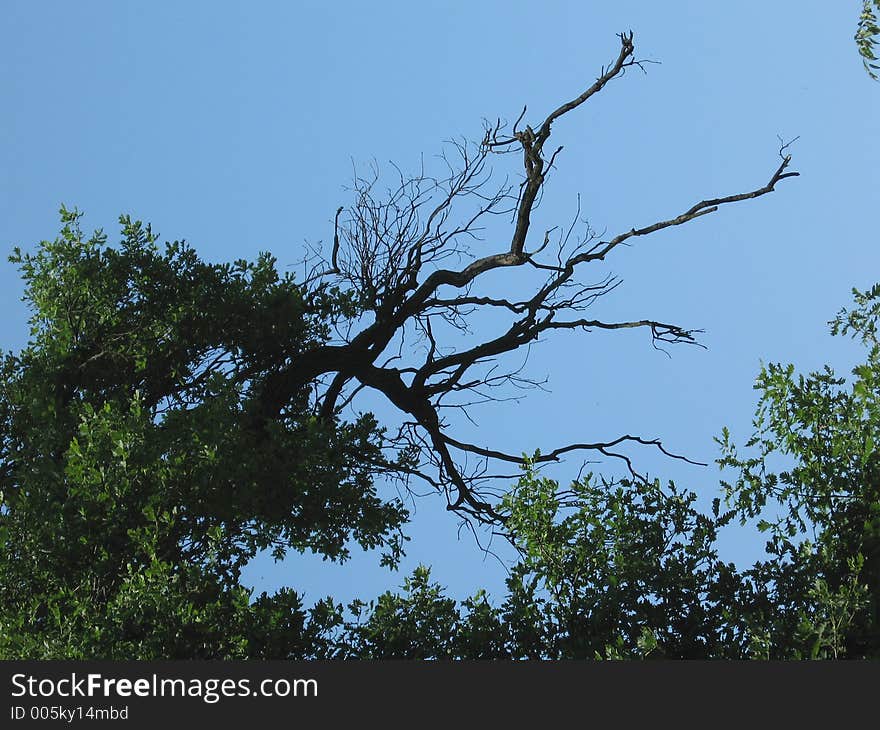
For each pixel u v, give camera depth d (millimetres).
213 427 22172
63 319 26922
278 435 23656
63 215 27891
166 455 21562
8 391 25766
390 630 18297
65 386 26359
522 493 17750
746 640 16531
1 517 21469
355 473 26781
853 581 15617
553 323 28797
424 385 29859
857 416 17219
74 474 21047
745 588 17234
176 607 18641
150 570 18906
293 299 28094
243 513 22344
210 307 27422
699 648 16797
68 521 21250
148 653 17984
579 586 17453
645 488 18062
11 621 19578
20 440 25500
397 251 30000
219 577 20688
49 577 20969
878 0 16859
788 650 15594
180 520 21594
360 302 29234
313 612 18984
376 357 29141
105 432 21734
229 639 18391
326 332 29391
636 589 17250
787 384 17609
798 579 16812
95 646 18188
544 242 27859
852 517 16875
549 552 17391
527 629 17438
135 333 27094
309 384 29109
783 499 17375
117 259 27516
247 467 22219
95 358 26672
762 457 17656
